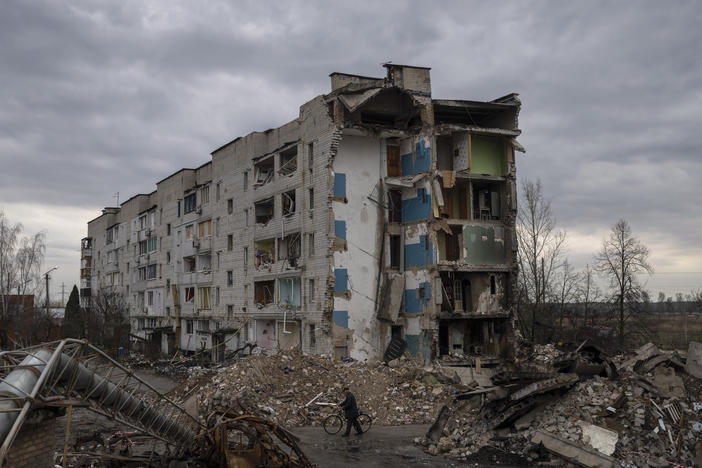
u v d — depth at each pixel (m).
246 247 50.84
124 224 84.75
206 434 16.69
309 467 17.03
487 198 42.25
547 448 18.95
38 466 12.82
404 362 37.94
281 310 44.00
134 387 16.22
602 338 43.16
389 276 40.81
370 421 24.39
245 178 51.69
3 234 73.56
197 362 52.91
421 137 40.28
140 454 18.52
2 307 68.00
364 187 40.94
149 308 73.19
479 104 40.84
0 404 10.76
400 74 40.09
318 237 40.06
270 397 27.33
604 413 19.78
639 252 49.19
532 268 52.50
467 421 22.48
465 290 41.22
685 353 28.73
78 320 68.62
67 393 13.41
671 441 18.05
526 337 48.34
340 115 39.19
